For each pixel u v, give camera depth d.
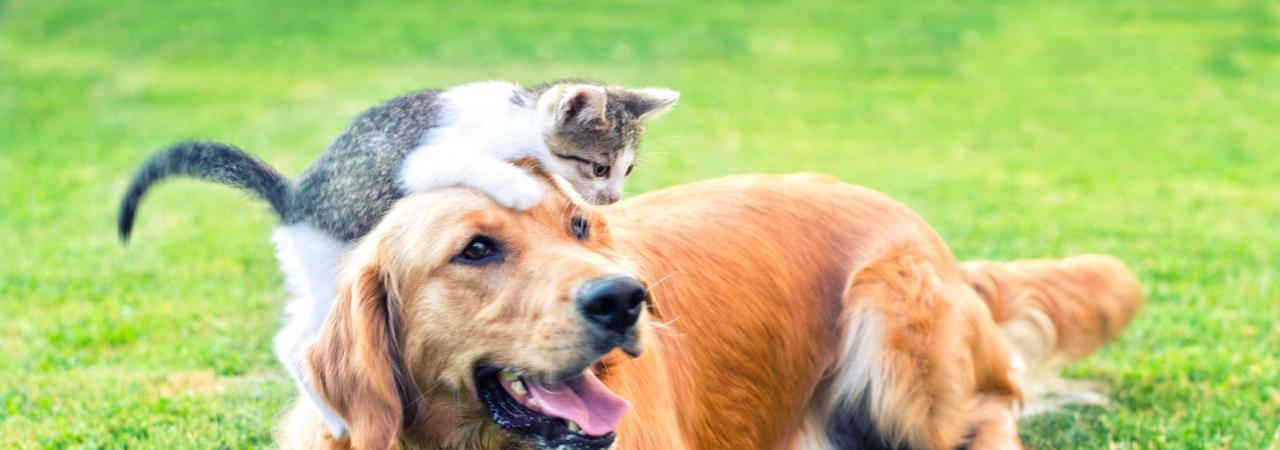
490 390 3.55
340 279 3.68
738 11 22.94
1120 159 12.86
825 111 15.54
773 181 5.07
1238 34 21.17
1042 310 5.60
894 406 4.69
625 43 19.64
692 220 4.69
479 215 3.46
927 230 5.13
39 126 13.80
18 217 9.66
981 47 20.33
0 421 5.45
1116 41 20.78
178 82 16.31
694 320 4.41
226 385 5.94
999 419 4.96
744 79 17.47
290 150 12.40
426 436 3.66
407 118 5.21
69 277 7.84
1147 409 5.69
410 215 3.53
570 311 3.30
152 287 7.62
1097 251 8.62
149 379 6.01
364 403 3.46
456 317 3.46
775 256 4.72
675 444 4.09
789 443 4.79
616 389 3.76
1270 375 6.00
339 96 15.43
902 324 4.69
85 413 5.53
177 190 10.69
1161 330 6.68
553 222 3.57
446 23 20.78
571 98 5.61
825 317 4.79
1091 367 6.16
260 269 8.05
